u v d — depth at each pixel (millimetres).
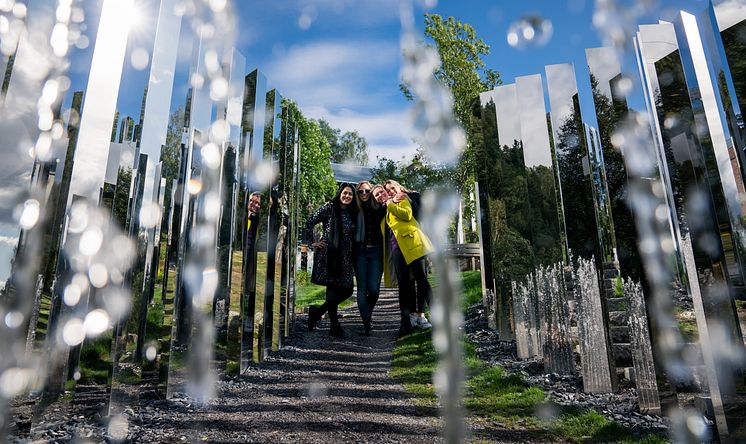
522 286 3221
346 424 1830
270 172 3115
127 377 1820
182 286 2342
